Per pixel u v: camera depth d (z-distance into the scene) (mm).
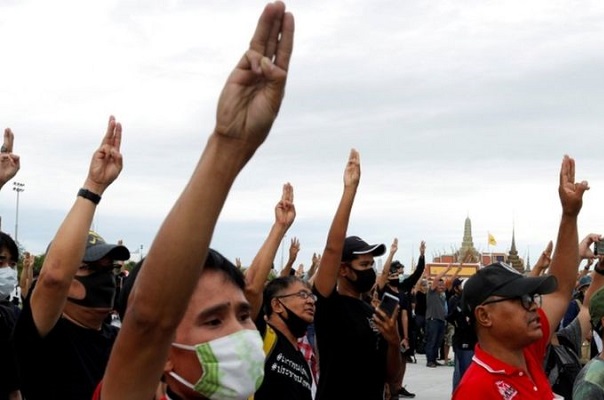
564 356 6645
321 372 5840
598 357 4266
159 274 1939
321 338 5820
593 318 4395
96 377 4066
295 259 9352
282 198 5625
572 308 9562
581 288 9461
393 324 5672
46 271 3625
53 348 3945
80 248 3676
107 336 4340
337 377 5738
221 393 2293
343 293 6215
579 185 4812
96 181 3801
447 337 19812
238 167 1943
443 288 20109
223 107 1923
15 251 5715
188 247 1930
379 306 5695
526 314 4055
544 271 6645
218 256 2414
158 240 1950
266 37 1896
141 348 2020
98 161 3824
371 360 5797
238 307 2377
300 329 5523
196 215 1930
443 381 16438
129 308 2021
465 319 4320
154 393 2102
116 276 4473
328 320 5770
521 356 4156
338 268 5758
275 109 1920
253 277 5156
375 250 6152
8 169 4762
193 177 1963
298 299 5500
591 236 5809
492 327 4098
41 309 3674
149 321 1979
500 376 4004
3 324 5207
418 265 13234
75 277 4156
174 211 1956
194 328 2303
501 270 4172
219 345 2283
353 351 5734
